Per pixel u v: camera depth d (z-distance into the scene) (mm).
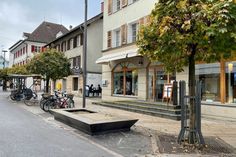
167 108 14992
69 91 36000
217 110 14125
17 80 31891
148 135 9602
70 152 7312
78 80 33750
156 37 8102
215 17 6570
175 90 15219
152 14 8148
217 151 7535
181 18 7324
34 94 24594
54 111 12844
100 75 33906
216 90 14508
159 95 18391
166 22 7379
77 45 34656
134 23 21406
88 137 9273
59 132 10172
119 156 7023
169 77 17469
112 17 24312
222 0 6543
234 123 12477
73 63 35688
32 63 22266
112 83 24188
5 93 41406
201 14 6812
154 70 18891
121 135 9578
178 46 7512
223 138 9242
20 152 7145
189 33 7156
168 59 8484
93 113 12328
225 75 14023
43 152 7219
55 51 23031
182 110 8344
